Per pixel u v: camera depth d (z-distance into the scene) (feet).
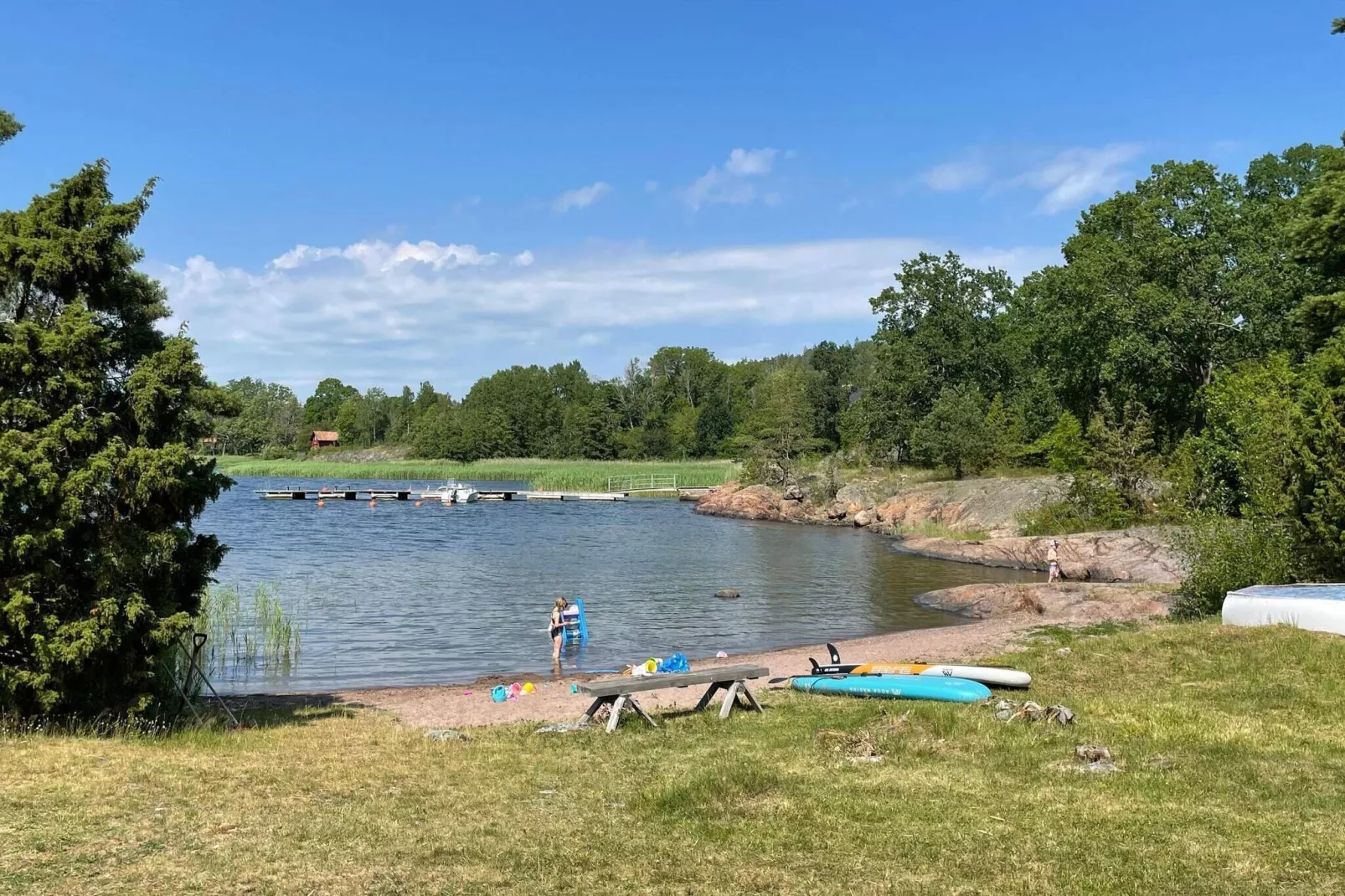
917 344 259.80
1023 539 125.29
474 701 50.70
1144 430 130.00
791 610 89.71
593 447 466.70
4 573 35.63
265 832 24.68
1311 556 59.26
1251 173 192.44
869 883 21.08
